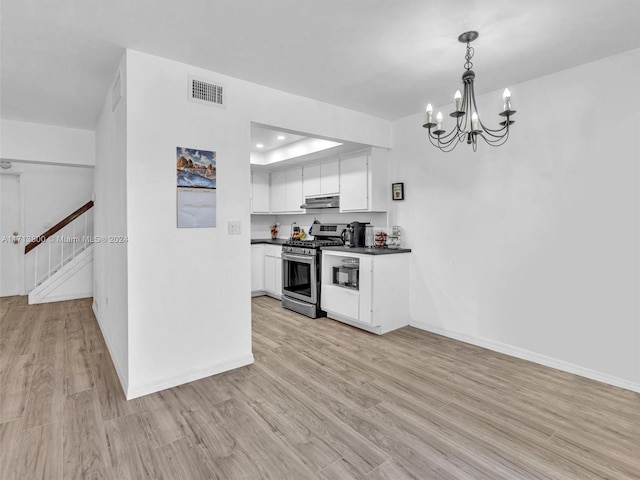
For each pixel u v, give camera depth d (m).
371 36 2.23
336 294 4.10
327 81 2.93
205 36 2.20
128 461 1.74
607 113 2.56
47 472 1.66
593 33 2.21
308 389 2.51
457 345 3.41
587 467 1.70
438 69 2.72
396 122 4.10
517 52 2.46
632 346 2.50
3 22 2.01
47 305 4.98
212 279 2.73
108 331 3.29
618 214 2.53
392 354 3.17
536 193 2.95
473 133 2.11
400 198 4.04
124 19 1.99
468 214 3.43
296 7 1.90
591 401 2.34
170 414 2.17
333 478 1.64
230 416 2.16
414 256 3.95
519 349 3.10
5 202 5.45
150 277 2.44
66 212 5.86
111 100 2.95
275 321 4.21
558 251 2.84
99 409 2.22
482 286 3.34
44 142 4.14
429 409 2.24
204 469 1.69
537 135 2.93
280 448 1.85
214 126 2.71
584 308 2.71
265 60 2.54
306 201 5.14
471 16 2.01
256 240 5.82
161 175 2.47
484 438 1.94
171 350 2.54
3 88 3.03
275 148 5.08
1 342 3.45
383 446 1.87
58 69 2.65
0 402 2.30
